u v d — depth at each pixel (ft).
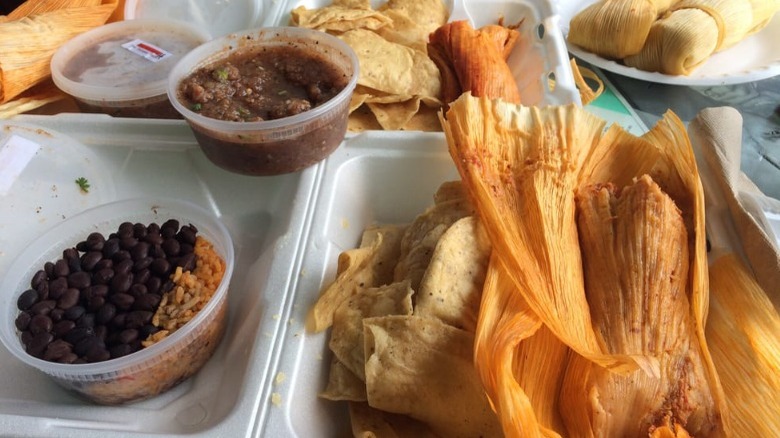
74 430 0.76
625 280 0.80
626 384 0.73
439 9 1.61
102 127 1.26
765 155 1.39
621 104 1.59
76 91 1.31
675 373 0.74
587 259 0.87
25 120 1.26
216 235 1.04
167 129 1.26
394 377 0.77
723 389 0.76
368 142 1.15
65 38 1.42
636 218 0.84
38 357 0.85
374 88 1.36
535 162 0.97
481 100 1.03
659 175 0.98
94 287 0.92
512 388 0.71
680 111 1.57
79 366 0.80
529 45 1.50
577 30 1.77
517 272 0.83
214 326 0.94
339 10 1.49
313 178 1.10
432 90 1.39
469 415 0.77
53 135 1.22
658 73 1.66
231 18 1.60
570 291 0.81
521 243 0.86
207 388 0.93
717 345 0.80
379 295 0.88
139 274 0.94
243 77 1.15
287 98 1.11
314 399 0.84
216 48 1.18
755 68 1.66
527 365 0.78
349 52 1.13
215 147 1.08
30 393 0.93
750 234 0.85
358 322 0.86
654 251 0.81
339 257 0.95
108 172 1.24
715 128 0.97
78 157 1.21
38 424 0.77
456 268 0.86
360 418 0.82
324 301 0.89
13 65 1.28
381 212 1.20
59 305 0.90
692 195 0.91
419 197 1.18
